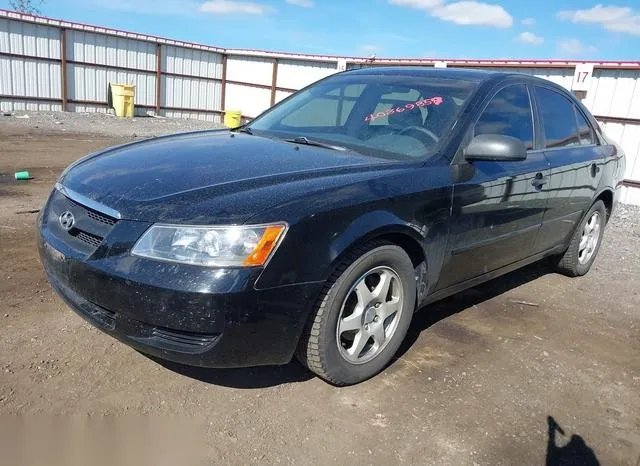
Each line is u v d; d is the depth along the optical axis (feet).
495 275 13.34
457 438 8.88
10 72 68.49
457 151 11.21
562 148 14.79
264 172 9.57
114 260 8.34
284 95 80.74
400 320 10.48
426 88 12.83
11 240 16.15
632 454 8.95
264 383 9.84
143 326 8.32
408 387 10.19
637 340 13.38
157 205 8.49
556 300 15.51
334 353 9.38
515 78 13.73
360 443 8.54
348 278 9.20
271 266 8.17
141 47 79.66
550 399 10.29
